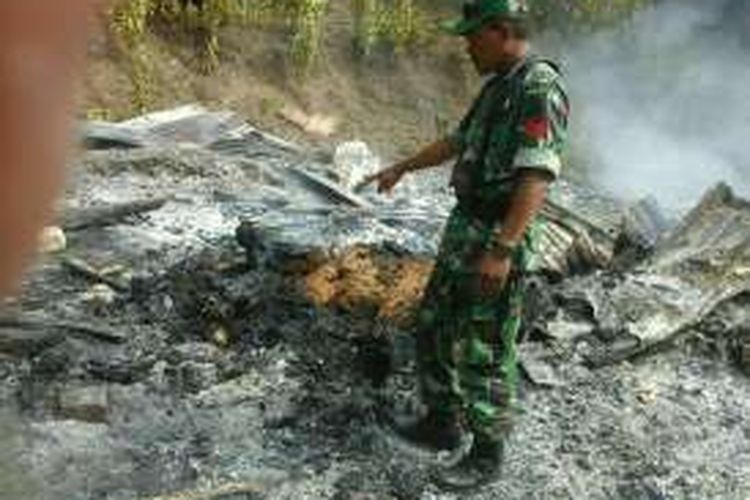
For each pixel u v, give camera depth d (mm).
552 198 6727
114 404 4273
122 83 8188
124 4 8148
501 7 3422
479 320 3688
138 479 3889
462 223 3656
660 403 4586
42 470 3871
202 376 4465
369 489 3902
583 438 4309
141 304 4988
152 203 6281
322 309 4742
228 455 4055
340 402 4340
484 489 3916
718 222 5875
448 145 3994
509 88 3465
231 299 4805
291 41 9016
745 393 4746
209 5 8703
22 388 4332
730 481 4148
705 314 5082
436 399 3967
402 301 4680
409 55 9391
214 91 8578
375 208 6543
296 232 5195
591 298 5059
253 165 7133
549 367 4719
